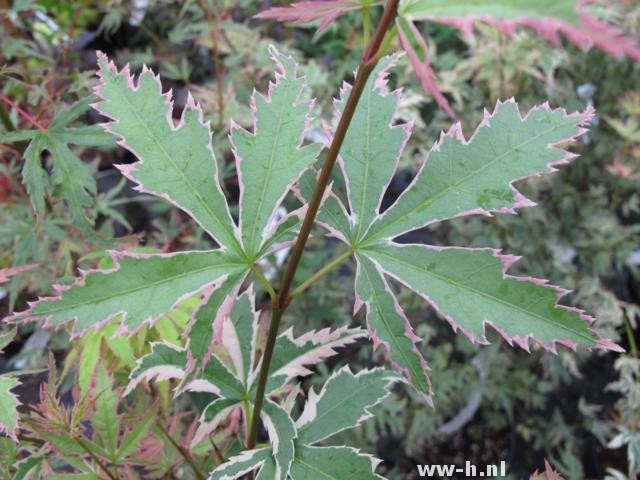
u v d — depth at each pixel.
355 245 0.09
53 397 0.11
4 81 0.19
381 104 0.09
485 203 0.08
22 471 0.11
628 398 0.20
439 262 0.08
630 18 0.21
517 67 0.22
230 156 0.23
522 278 0.08
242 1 0.23
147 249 0.12
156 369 0.10
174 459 0.13
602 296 0.23
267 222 0.08
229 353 0.11
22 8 0.18
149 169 0.08
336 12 0.07
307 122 0.08
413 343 0.09
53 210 0.16
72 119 0.12
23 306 0.20
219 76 0.21
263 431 0.21
